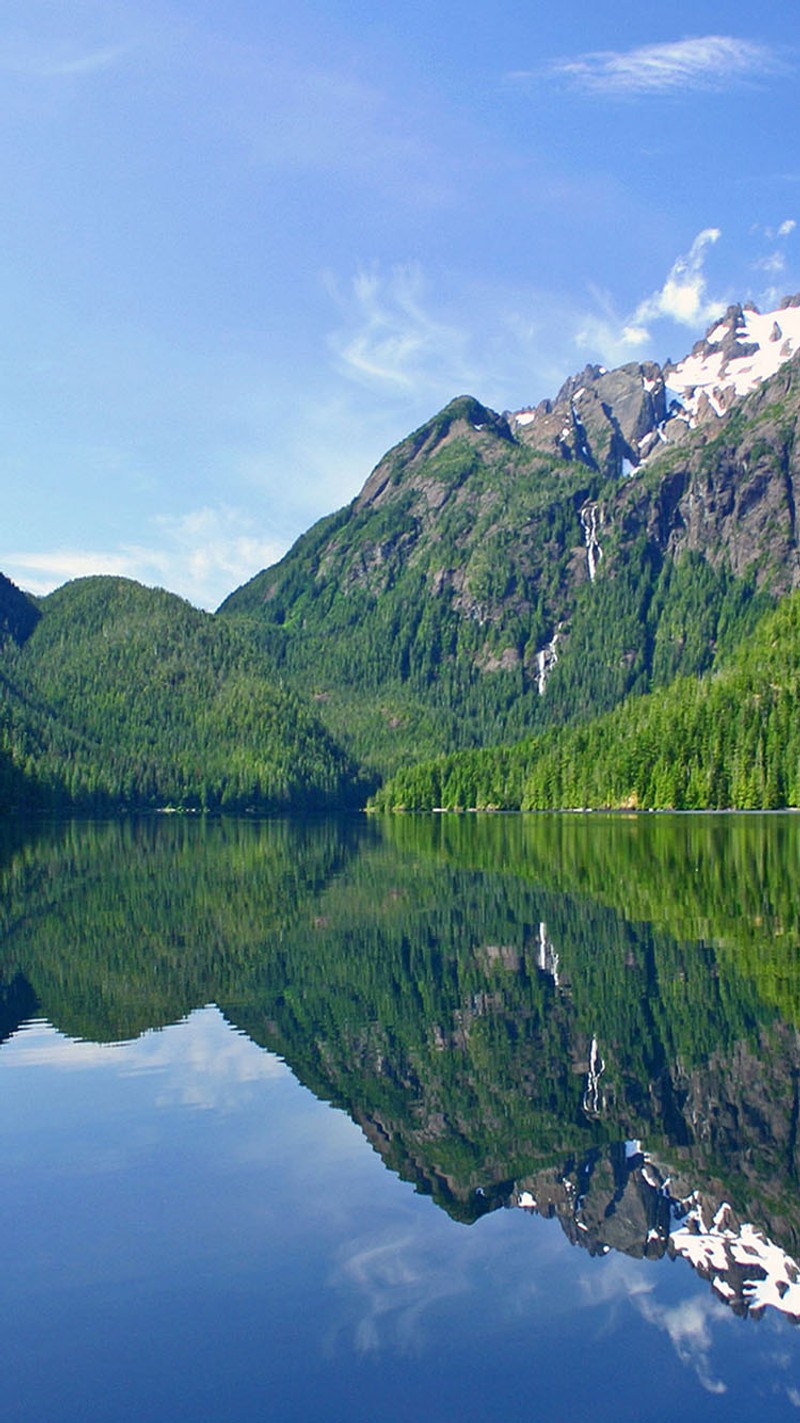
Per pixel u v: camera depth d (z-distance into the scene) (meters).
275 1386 17.11
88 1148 26.77
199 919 66.00
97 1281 20.16
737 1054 33.84
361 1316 18.83
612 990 42.94
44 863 114.12
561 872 93.38
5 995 44.28
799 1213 23.00
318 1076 32.66
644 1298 19.55
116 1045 36.19
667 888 77.88
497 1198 23.91
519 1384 17.23
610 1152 26.41
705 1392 16.75
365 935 58.78
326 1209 23.39
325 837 168.88
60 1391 16.83
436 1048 35.44
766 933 55.19
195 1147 26.84
